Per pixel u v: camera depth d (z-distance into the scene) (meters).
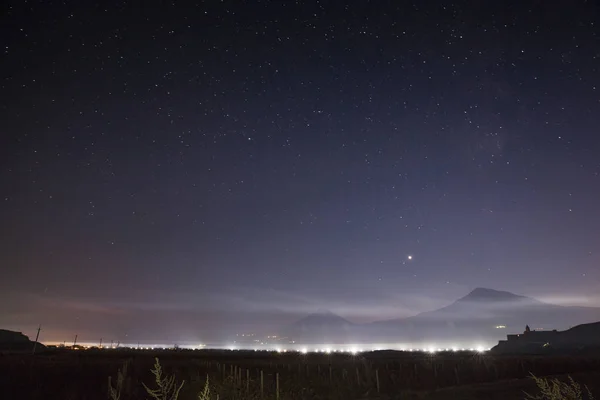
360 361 54.19
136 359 49.16
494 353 90.62
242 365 43.47
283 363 48.06
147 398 24.03
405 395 28.00
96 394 25.59
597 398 20.12
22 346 88.06
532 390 27.42
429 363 49.28
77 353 69.00
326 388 31.14
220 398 18.34
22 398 24.22
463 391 28.50
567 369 43.38
